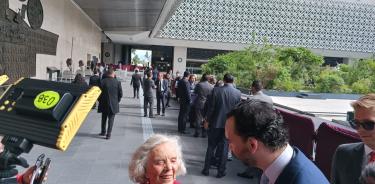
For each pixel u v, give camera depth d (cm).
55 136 154
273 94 2444
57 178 595
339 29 6375
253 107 159
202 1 5706
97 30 4194
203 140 987
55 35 1750
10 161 183
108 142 883
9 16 1062
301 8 6150
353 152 254
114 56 6406
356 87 2762
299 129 571
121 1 2506
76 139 890
